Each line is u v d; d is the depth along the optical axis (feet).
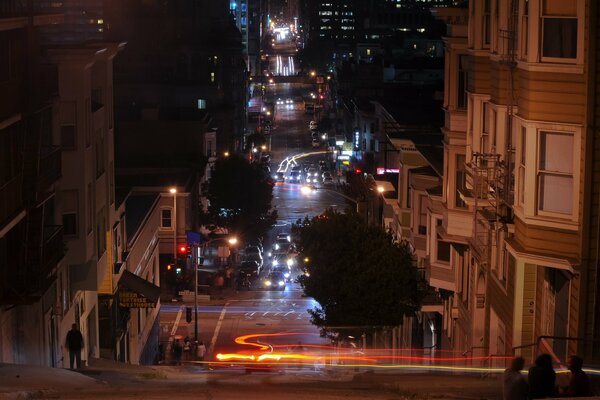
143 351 252.21
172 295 343.67
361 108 539.70
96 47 167.63
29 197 133.39
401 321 206.80
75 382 104.37
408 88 453.99
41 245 133.80
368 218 340.59
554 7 102.53
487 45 142.00
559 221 104.42
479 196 136.56
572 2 101.65
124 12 608.19
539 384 76.02
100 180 183.62
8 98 126.72
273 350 258.37
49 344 154.30
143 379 127.24
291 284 367.86
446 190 168.25
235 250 399.65
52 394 88.17
